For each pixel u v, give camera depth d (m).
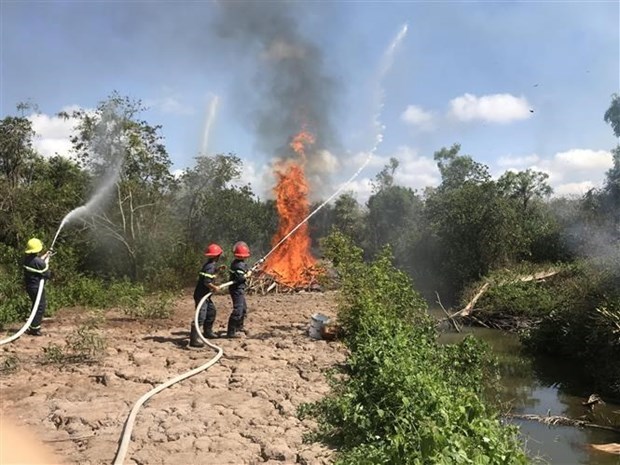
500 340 17.92
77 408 6.71
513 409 11.52
